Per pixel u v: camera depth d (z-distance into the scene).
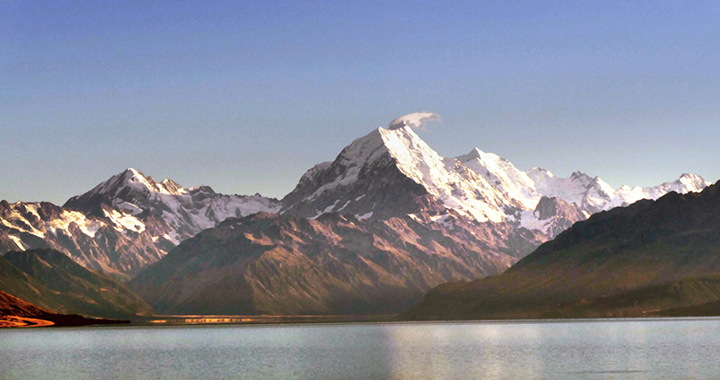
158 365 163.25
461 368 146.38
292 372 146.88
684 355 159.38
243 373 146.62
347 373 143.38
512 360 158.00
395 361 162.75
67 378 142.62
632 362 149.12
